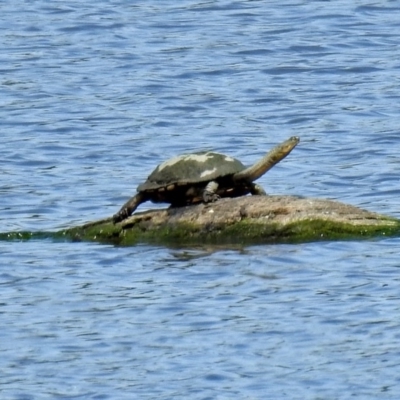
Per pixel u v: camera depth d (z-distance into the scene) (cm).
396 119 10081
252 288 5975
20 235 7212
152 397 4797
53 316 5734
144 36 12962
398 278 6025
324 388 4816
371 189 8269
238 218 6775
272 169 8838
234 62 11919
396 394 4741
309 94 10894
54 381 4981
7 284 6262
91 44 12738
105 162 9206
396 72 11450
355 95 10788
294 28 13025
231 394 4797
